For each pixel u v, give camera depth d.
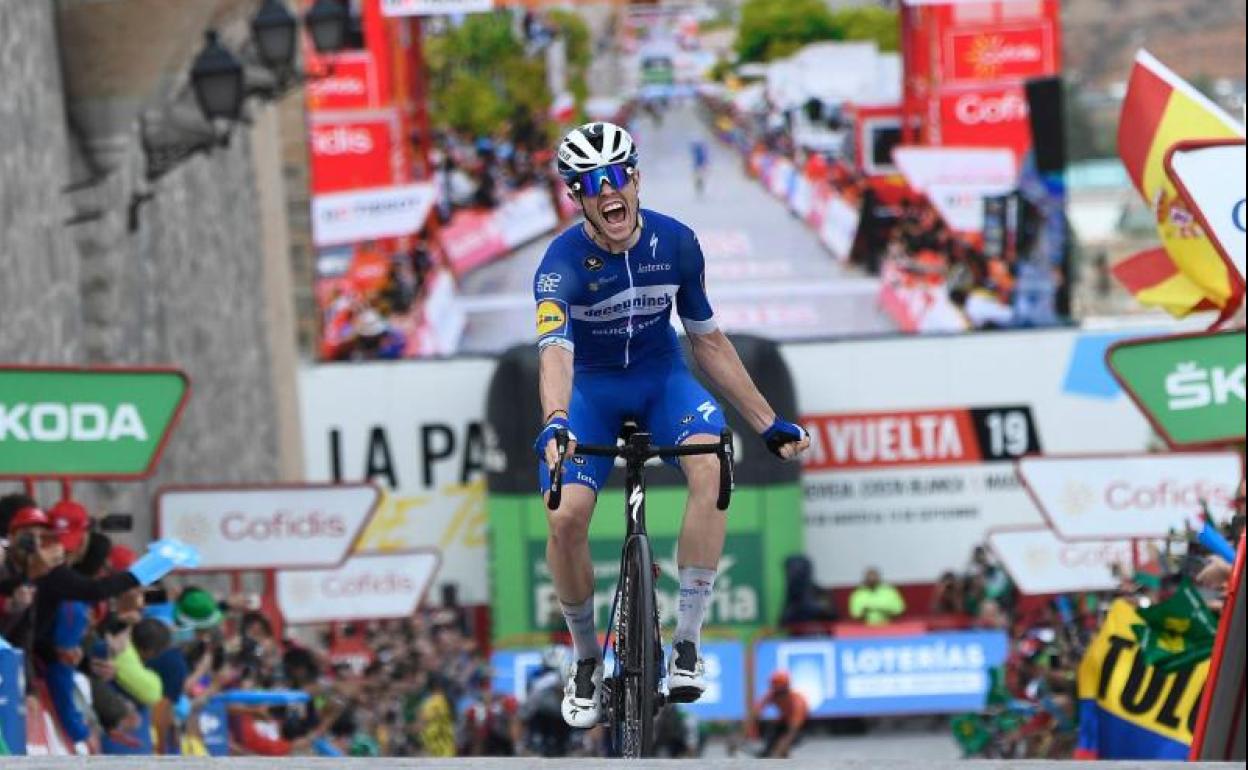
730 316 85.94
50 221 41.53
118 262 45.72
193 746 31.66
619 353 19.27
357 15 84.75
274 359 71.94
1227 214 26.48
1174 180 26.56
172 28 43.34
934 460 80.06
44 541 25.06
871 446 80.06
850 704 67.44
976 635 67.38
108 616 27.67
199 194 58.00
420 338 84.56
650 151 86.75
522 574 75.62
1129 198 122.69
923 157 85.31
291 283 77.62
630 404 19.33
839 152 85.81
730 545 74.75
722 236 86.25
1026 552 43.97
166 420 30.33
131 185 47.84
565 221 85.94
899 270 85.38
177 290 53.78
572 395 19.30
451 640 62.25
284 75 45.16
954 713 67.31
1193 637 24.44
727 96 86.62
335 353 84.19
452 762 15.45
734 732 67.50
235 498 41.72
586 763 15.41
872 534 79.94
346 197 84.50
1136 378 30.72
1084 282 121.44
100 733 27.62
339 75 84.31
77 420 30.05
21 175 39.28
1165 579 29.80
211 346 58.69
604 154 18.36
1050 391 80.12
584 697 19.25
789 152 86.25
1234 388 30.52
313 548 41.72
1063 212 84.56
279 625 43.84
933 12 85.56
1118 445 80.00
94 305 44.84
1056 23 84.81
